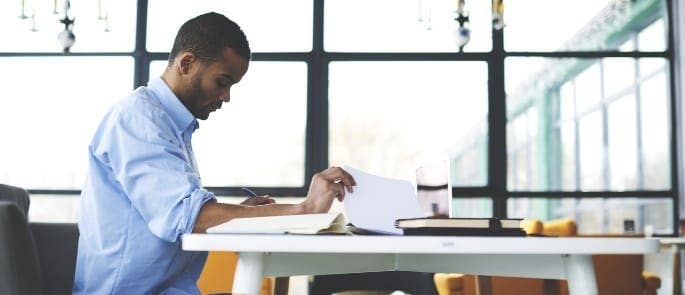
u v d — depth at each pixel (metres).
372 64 6.03
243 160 5.97
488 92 6.01
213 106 1.62
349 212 1.32
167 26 6.00
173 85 1.57
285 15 6.02
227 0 6.01
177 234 1.31
